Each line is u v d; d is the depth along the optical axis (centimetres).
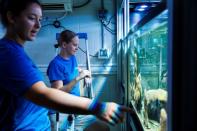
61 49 213
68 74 212
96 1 314
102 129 175
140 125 136
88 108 73
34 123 109
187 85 49
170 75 51
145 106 125
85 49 317
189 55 49
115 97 321
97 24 317
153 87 106
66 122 219
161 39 82
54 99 75
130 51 196
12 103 96
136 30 147
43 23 315
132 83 180
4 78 83
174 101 51
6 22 98
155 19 85
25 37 99
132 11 244
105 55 315
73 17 316
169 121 53
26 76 81
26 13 96
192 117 50
